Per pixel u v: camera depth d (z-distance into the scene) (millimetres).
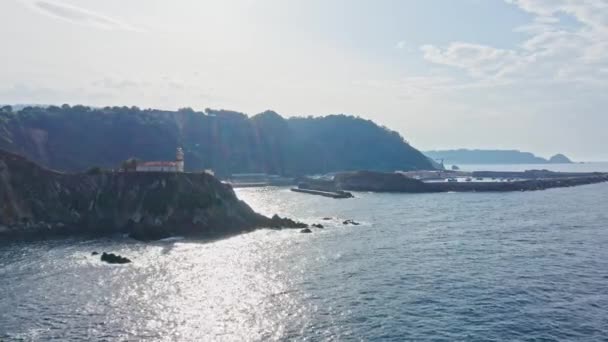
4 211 108625
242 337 50531
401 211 164750
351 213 159875
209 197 123375
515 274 75625
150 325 53438
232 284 69812
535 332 52500
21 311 57281
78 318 55219
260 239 108000
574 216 146125
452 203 192375
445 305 60906
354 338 50594
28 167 118875
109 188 123688
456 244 101188
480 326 54031
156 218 116438
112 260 82375
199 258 87062
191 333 51375
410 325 54219
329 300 62688
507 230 119750
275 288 68000
